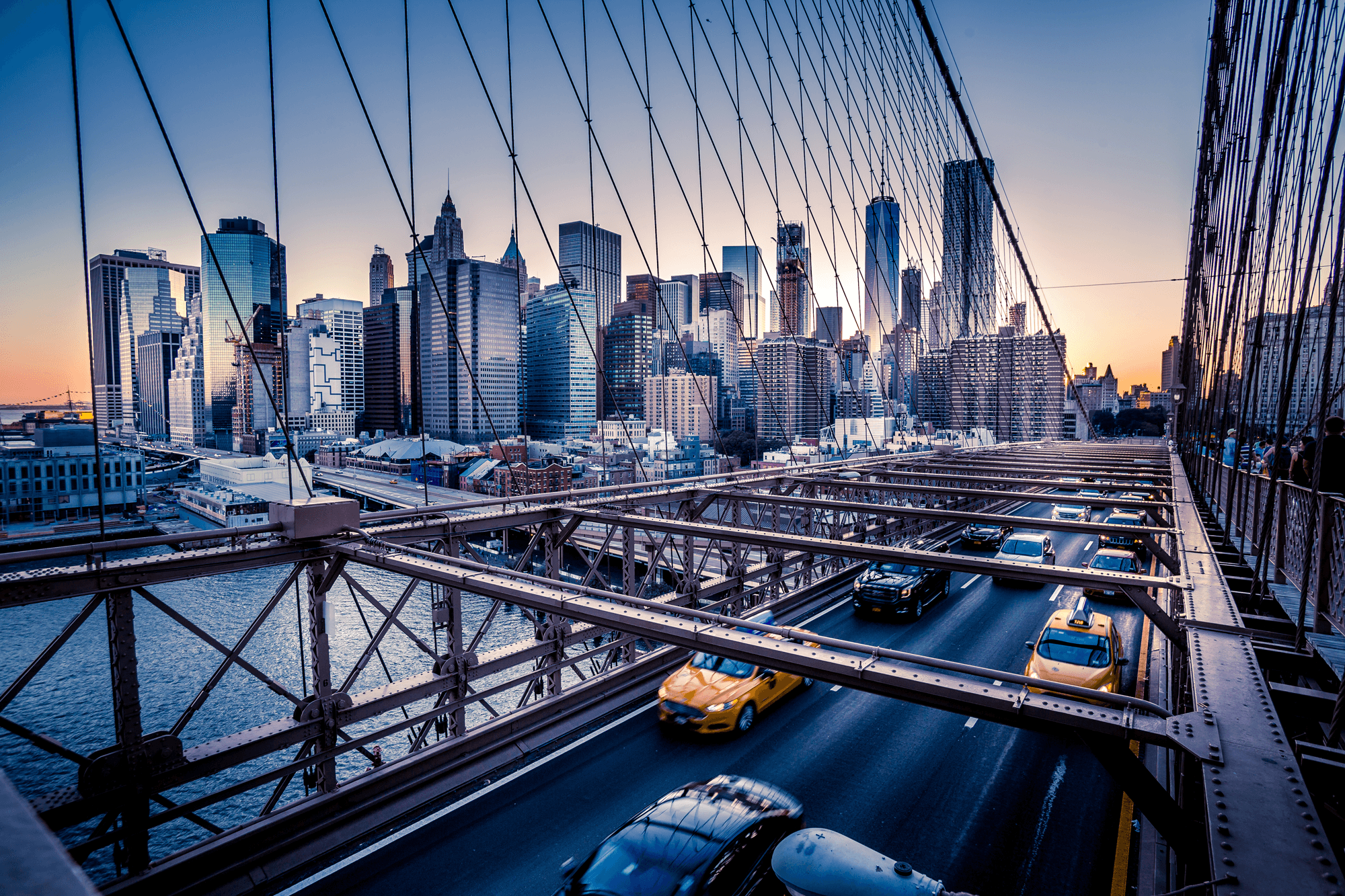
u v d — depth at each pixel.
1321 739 5.76
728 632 6.36
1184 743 4.29
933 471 27.83
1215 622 6.30
